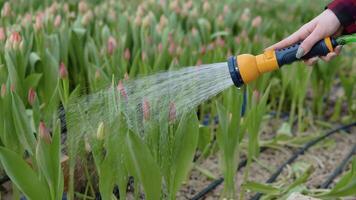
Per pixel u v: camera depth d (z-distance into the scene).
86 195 1.58
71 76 2.08
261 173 1.89
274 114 2.25
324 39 1.41
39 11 2.28
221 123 1.51
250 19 2.69
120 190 1.40
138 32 2.12
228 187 1.61
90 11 2.27
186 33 2.50
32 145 1.46
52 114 1.70
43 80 1.81
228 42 2.22
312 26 1.44
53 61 1.79
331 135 2.16
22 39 1.82
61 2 2.56
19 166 1.32
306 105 2.35
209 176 1.82
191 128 1.40
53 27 2.10
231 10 2.78
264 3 3.08
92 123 1.41
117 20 2.40
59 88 1.65
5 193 1.66
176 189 1.43
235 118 1.54
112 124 1.36
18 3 2.47
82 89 1.88
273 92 2.24
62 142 1.64
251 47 2.10
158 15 2.59
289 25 2.66
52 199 1.36
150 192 1.34
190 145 1.41
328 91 2.30
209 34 2.36
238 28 2.59
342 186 1.56
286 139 2.04
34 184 1.33
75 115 1.44
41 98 1.87
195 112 1.40
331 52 1.41
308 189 1.77
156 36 2.13
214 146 1.93
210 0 3.01
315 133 2.15
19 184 1.32
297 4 3.00
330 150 2.05
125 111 1.38
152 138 1.39
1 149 1.30
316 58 1.42
